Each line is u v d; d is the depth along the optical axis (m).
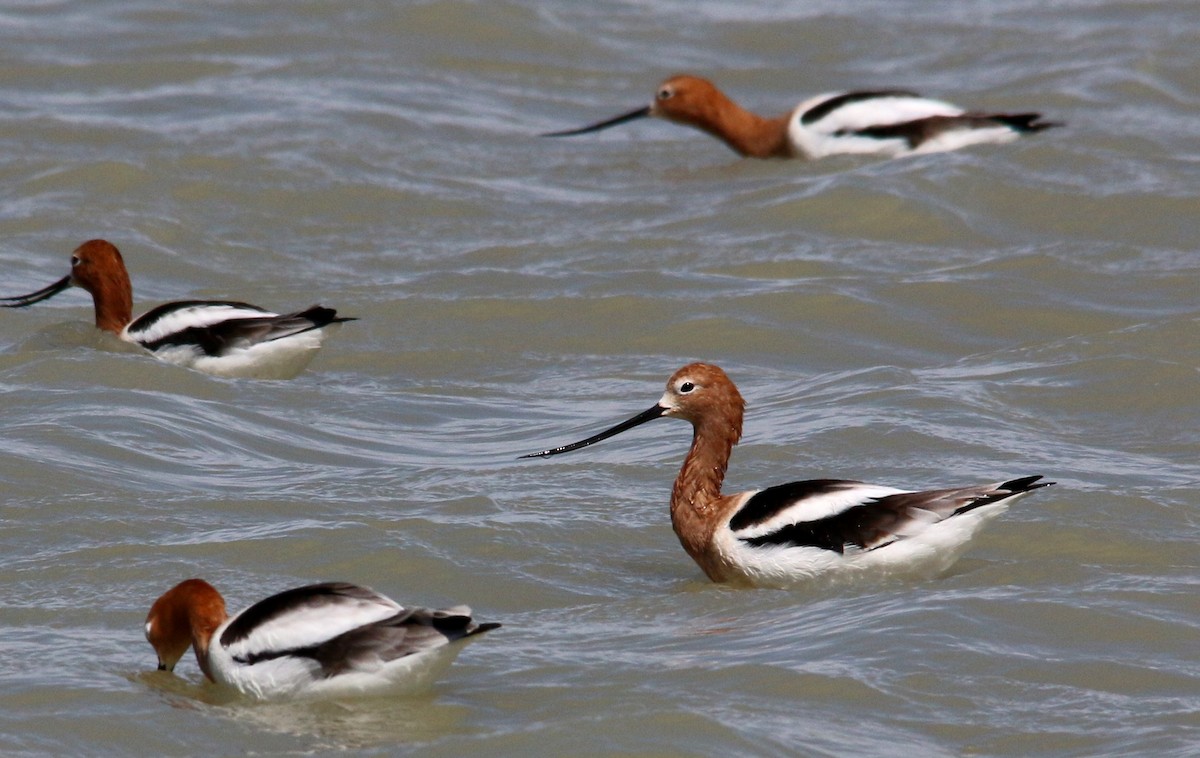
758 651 11.27
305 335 18.92
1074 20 39.03
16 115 29.50
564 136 31.48
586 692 10.62
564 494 14.87
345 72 33.66
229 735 10.05
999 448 15.83
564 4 39.88
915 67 36.25
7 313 21.02
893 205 24.92
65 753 9.88
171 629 10.83
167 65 33.19
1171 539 13.47
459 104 32.69
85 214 24.98
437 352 20.27
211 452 15.89
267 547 13.29
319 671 10.25
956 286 21.92
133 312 21.48
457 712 10.32
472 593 12.67
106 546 13.28
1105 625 11.63
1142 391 17.62
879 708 10.42
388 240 24.84
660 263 23.31
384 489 14.91
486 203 26.58
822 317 21.09
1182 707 10.45
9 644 11.50
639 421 13.46
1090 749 9.93
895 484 14.90
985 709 10.45
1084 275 22.48
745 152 29.94
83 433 15.84
